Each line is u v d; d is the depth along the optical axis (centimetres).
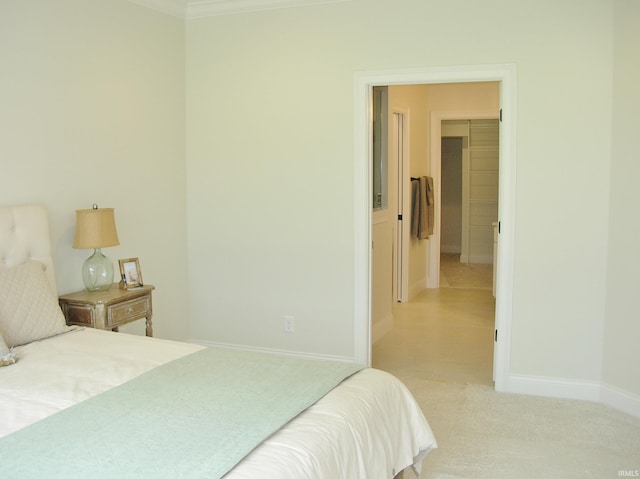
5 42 317
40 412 199
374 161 532
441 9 385
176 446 170
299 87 425
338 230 426
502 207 383
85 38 369
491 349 493
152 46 425
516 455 302
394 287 675
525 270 383
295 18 421
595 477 280
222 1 433
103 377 235
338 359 436
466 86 718
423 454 257
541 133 372
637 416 349
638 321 345
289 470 164
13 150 325
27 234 320
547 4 364
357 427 202
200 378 231
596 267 370
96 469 157
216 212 461
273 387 221
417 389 399
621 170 353
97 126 381
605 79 358
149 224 431
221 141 453
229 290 463
